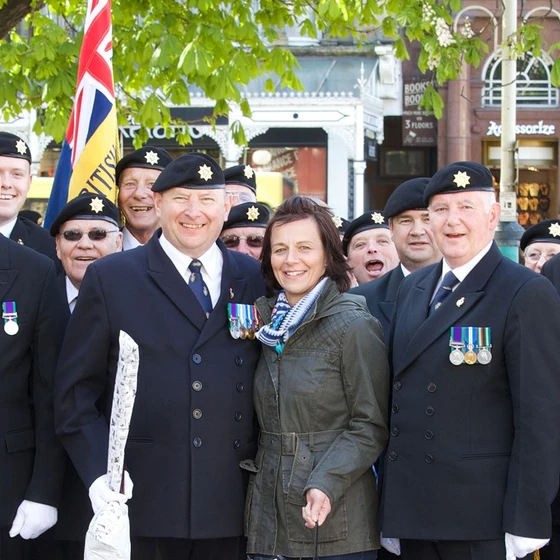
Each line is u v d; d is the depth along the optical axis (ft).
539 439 12.72
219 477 13.65
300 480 13.30
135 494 13.53
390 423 13.80
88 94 20.39
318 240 13.87
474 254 13.53
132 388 12.12
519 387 12.86
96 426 13.65
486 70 66.18
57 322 14.66
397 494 13.50
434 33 28.43
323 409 13.51
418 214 17.21
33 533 14.06
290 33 63.52
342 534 13.38
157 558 13.74
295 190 62.03
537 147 67.97
